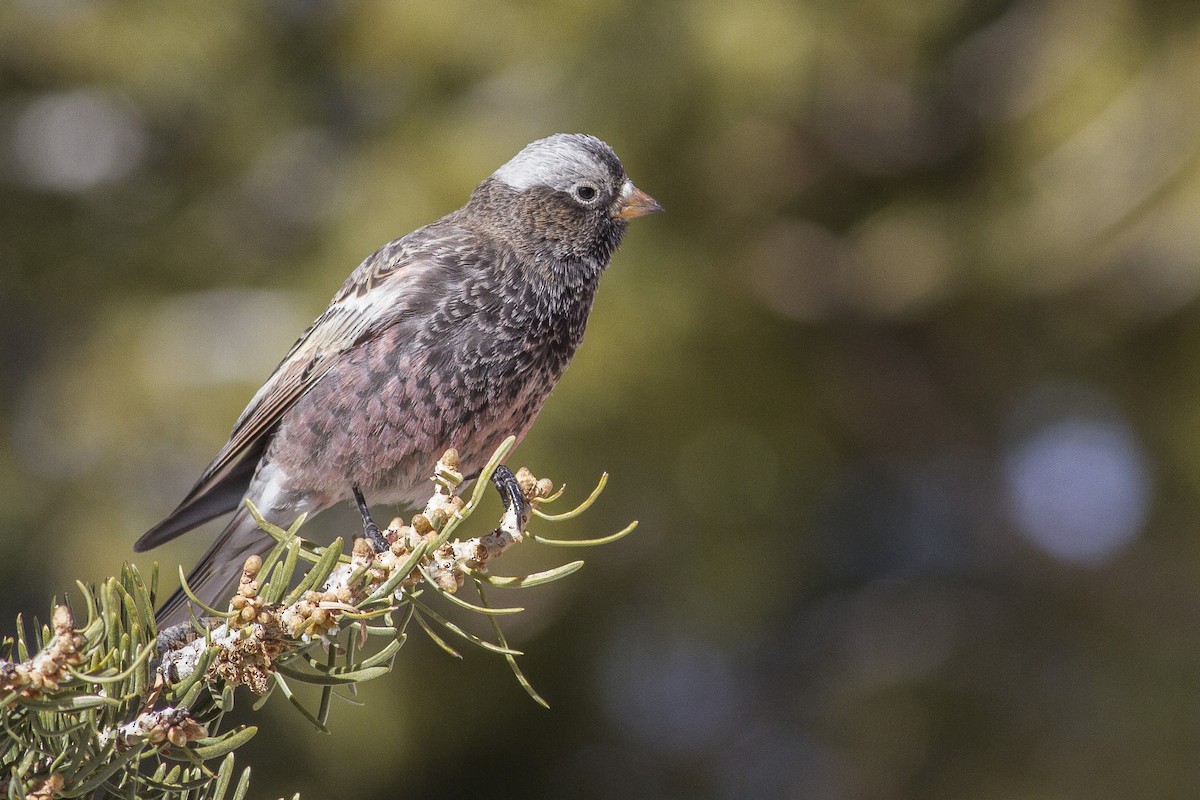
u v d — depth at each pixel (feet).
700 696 48.60
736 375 39.40
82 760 11.56
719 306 38.55
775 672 48.52
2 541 41.70
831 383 42.91
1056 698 43.93
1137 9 40.29
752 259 40.70
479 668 41.11
